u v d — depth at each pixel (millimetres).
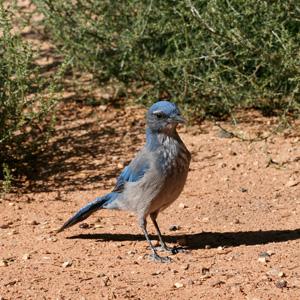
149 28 25438
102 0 25922
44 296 15289
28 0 31078
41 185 21797
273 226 18750
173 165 16922
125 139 24516
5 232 18797
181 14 23859
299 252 17078
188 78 24828
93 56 26312
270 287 15375
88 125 25422
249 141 23656
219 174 22000
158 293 15273
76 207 20391
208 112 25516
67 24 26188
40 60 28906
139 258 17094
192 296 15117
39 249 17703
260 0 23125
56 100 22594
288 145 23438
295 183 21156
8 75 21984
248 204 20141
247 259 16844
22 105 22047
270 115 25328
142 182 17031
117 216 19844
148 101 26016
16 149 22547
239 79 23875
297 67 22859
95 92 27391
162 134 16953
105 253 17453
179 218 19500
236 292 15203
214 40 23781
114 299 15047
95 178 22156
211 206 20109
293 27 24734
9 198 20953
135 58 25688
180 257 17125
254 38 23812
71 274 16266
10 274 16312
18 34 23438
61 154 23625
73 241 18188
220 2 23562
